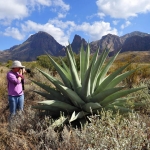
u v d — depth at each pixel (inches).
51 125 145.9
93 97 170.6
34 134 136.4
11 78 202.7
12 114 185.9
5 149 127.9
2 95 297.7
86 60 201.0
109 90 157.6
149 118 152.9
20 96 212.7
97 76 194.9
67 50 176.4
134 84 308.5
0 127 159.5
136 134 108.2
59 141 134.6
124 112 162.6
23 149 124.0
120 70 164.2
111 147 102.3
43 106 180.4
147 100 195.9
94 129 116.1
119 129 115.0
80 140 115.8
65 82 192.4
